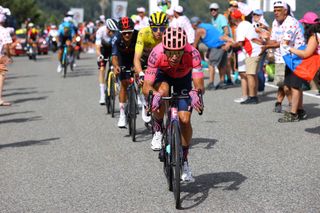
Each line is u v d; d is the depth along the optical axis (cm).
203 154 1411
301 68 1730
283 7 1817
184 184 1155
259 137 1602
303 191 1086
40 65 4684
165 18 1362
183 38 994
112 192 1111
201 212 979
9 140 1652
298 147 1467
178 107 1072
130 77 1680
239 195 1070
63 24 3562
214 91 2647
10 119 2023
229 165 1297
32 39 5384
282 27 1836
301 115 1866
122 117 1770
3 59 1686
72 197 1084
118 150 1485
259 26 2214
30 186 1166
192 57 1069
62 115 2070
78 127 1828
